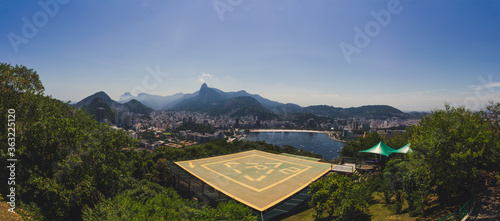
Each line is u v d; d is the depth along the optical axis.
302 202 21.80
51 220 17.17
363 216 15.87
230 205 14.93
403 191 16.83
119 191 23.69
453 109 20.27
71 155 19.66
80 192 19.47
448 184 14.76
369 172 30.08
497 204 12.87
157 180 37.91
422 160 15.25
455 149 14.34
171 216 13.80
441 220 12.70
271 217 18.97
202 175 28.92
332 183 16.66
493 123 21.02
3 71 21.55
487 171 17.59
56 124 20.22
